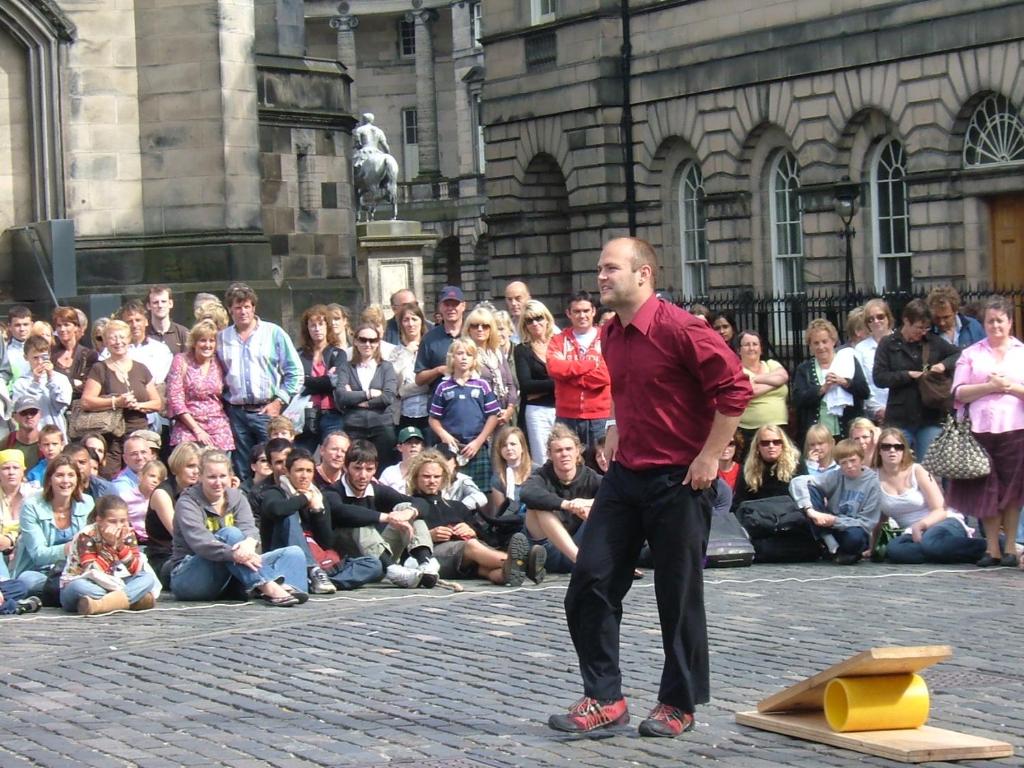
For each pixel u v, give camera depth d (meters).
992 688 10.07
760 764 8.29
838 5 36.19
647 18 42.16
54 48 25.02
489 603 13.79
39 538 14.39
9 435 17.08
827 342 18.66
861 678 8.71
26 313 17.95
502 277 47.66
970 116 33.50
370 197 40.53
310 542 15.09
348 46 83.38
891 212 36.03
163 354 18.03
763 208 39.59
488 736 9.00
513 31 46.12
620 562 9.00
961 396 15.31
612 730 9.05
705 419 8.83
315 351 18.33
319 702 9.98
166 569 14.87
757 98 38.78
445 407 17.39
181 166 25.59
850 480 16.06
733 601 13.54
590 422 17.28
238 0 25.70
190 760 8.61
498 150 47.38
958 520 15.92
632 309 8.88
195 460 15.08
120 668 11.20
